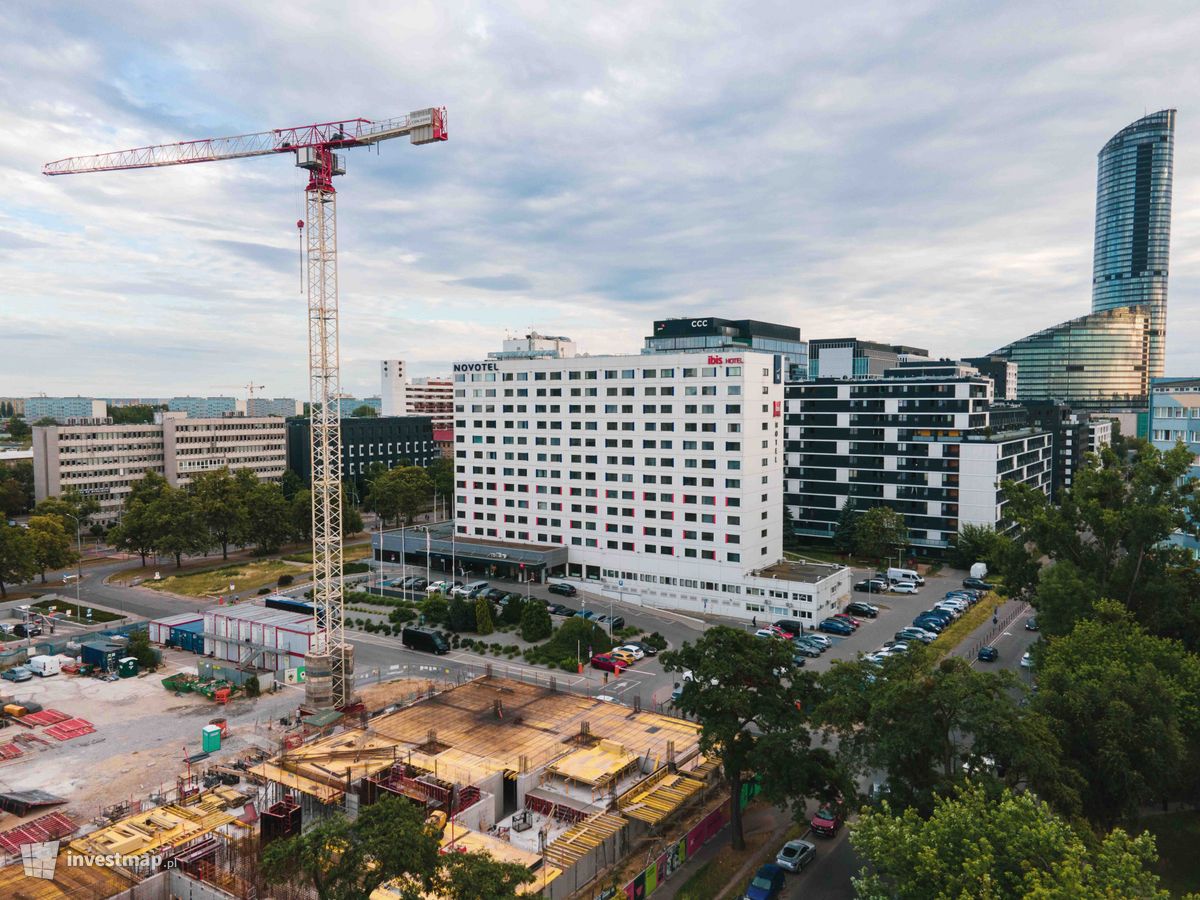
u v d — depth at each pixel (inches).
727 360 4840.1
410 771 2490.2
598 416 5447.8
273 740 3016.7
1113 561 3602.4
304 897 1961.1
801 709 2285.9
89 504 7436.0
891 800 1899.6
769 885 1963.6
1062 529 3654.0
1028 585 3944.4
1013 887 1393.9
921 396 6195.9
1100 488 3651.6
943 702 1824.6
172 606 5123.0
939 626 4266.7
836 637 4269.2
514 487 5920.3
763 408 4992.6
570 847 2105.1
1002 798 1610.5
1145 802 2271.2
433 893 1673.2
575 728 2859.3
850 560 6161.4
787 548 6648.6
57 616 4813.0
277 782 2455.7
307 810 2422.5
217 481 6702.8
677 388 5068.9
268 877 1740.9
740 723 2246.6
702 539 4982.8
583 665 3860.7
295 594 5369.1
